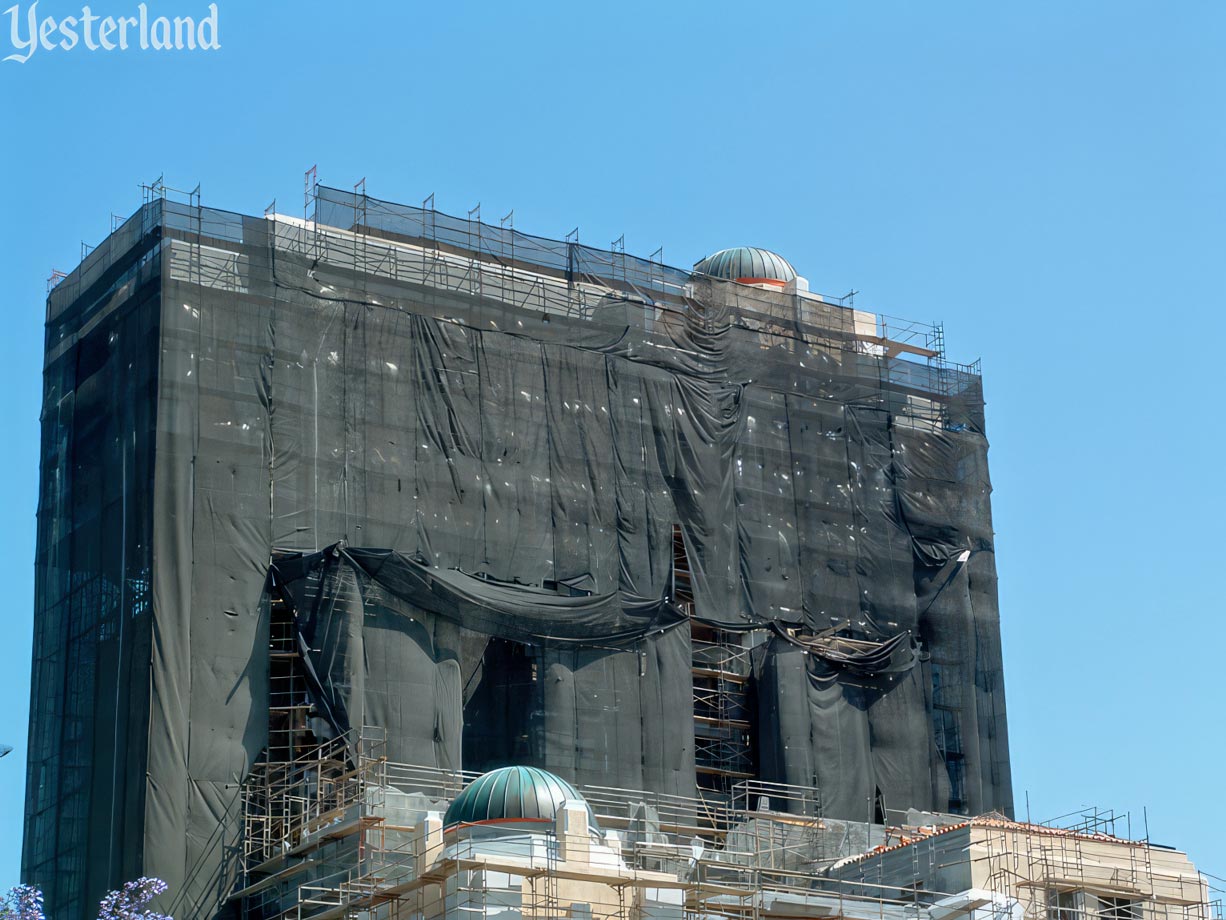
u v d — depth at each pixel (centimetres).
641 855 10031
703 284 12738
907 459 13038
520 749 11050
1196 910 9650
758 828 10994
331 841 9669
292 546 10706
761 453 12450
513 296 11931
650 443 11994
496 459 11419
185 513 10456
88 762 10400
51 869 10456
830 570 12475
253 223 11106
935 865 9562
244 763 10256
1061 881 9338
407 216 11912
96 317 11300
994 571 13238
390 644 10656
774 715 11850
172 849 9988
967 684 12788
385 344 11275
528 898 8331
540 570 11369
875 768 12138
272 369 10894
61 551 11031
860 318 13625
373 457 11050
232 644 10394
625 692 11338
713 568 12012
